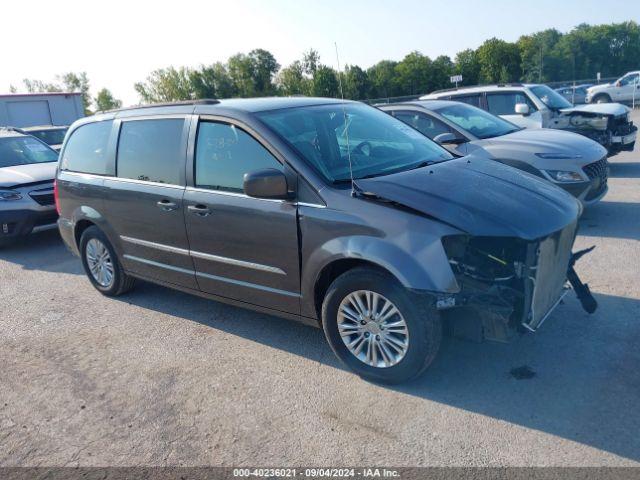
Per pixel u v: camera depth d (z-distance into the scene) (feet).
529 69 234.99
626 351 12.73
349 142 14.21
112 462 10.53
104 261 19.25
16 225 27.02
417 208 11.32
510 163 23.12
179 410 12.06
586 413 10.64
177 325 16.61
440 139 20.22
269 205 13.16
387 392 12.00
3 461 10.84
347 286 12.04
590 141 24.43
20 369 14.61
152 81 251.60
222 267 14.69
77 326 17.21
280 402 12.01
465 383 12.02
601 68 249.34
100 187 17.80
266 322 16.26
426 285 10.91
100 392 13.10
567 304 15.40
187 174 15.05
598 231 22.56
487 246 10.98
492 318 10.77
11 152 31.63
